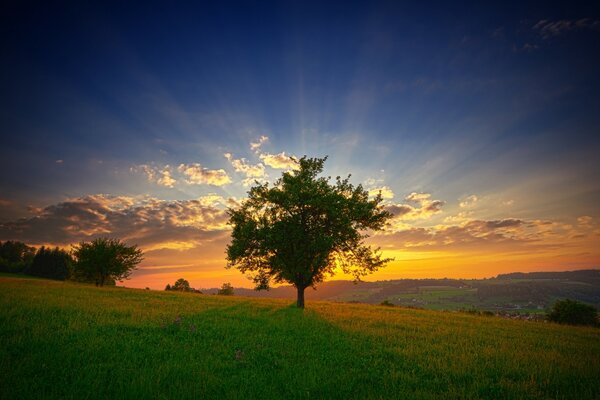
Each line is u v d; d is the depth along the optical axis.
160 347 11.79
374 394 8.39
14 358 9.23
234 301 36.22
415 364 11.58
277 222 32.81
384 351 13.48
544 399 8.61
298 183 33.59
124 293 36.03
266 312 25.95
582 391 9.33
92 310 19.03
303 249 31.95
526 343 17.27
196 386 8.06
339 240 33.00
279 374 9.61
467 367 11.37
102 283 56.38
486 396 8.81
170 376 8.74
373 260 34.53
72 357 9.62
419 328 20.78
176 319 16.61
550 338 19.81
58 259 126.94
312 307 33.66
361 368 10.89
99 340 11.70
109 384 7.82
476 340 17.34
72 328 13.37
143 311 20.77
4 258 146.75
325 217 33.56
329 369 10.35
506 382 9.84
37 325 13.19
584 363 12.84
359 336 16.59
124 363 9.53
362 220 34.84
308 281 33.22
